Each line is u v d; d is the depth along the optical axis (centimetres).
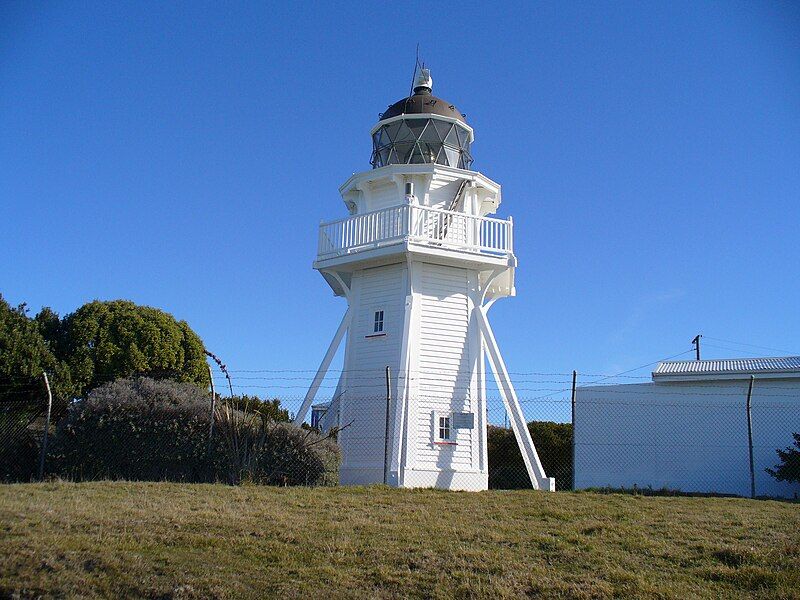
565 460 2758
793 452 2278
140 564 1043
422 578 1038
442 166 2428
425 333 2273
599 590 998
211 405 1833
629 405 2681
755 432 2541
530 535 1245
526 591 1001
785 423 2517
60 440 1780
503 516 1400
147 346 2967
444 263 2325
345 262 2345
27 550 1052
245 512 1345
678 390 2648
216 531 1205
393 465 2125
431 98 2612
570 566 1095
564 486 2667
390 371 2255
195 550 1114
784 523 1355
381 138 2606
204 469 1788
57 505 1317
